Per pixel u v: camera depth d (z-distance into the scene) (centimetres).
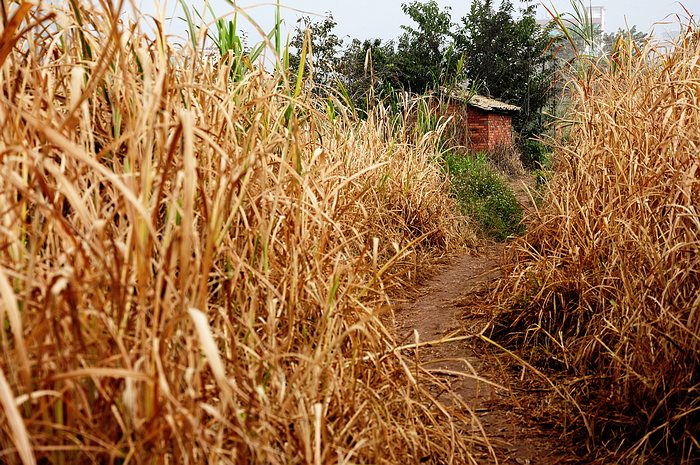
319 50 1842
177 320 171
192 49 299
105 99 258
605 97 512
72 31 255
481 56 3022
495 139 2331
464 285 636
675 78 417
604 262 421
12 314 134
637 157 405
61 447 148
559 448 300
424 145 980
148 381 156
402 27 2975
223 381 140
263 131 305
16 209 186
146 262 169
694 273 317
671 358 294
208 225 198
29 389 141
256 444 180
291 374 240
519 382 379
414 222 802
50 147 197
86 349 169
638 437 295
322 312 258
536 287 462
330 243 331
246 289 239
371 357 260
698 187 339
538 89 2838
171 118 247
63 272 160
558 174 606
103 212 205
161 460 163
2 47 180
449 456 257
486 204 1057
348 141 658
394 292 588
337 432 224
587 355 371
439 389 363
